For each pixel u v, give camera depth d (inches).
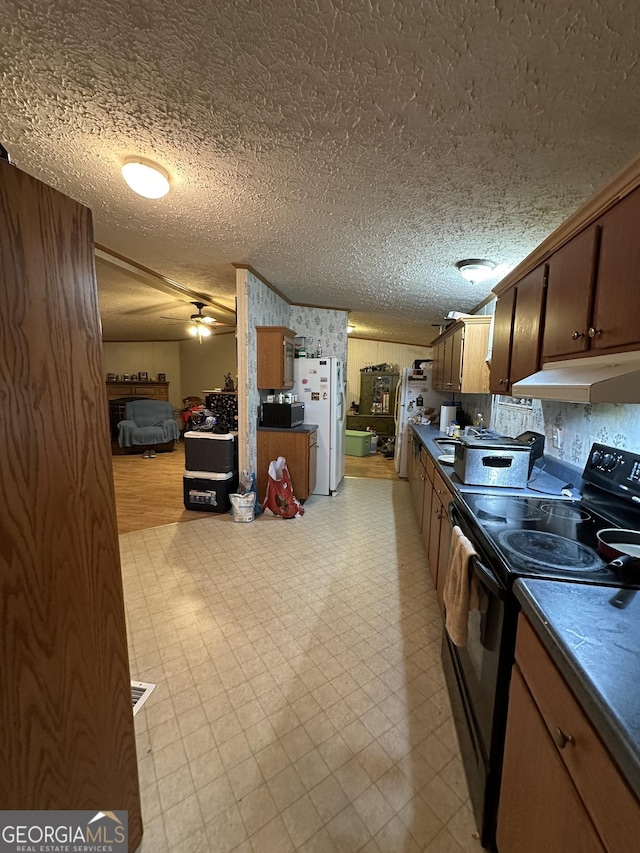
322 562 109.7
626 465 58.7
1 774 27.0
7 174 25.9
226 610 85.0
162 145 61.5
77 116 55.5
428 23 37.7
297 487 155.5
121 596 38.4
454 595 50.6
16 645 27.6
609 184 44.1
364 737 54.6
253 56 43.1
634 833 19.4
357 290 152.6
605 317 46.9
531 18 36.4
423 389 214.4
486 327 126.2
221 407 264.5
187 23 39.3
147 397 315.6
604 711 22.4
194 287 163.0
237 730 55.2
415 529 136.6
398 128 54.3
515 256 104.7
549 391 50.1
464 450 76.7
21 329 27.2
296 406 160.2
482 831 41.7
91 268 33.5
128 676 39.9
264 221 88.4
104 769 36.6
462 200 74.5
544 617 31.4
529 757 32.3
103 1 37.3
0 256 25.5
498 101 47.8
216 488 148.6
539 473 84.3
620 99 46.1
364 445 273.3
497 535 49.0
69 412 31.6
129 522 139.9
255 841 41.7
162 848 40.9
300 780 48.4
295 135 57.2
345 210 81.0
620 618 31.6
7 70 46.7
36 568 29.0
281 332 146.1
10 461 26.7
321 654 71.3
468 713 51.1
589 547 45.6
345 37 39.9
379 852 40.9
